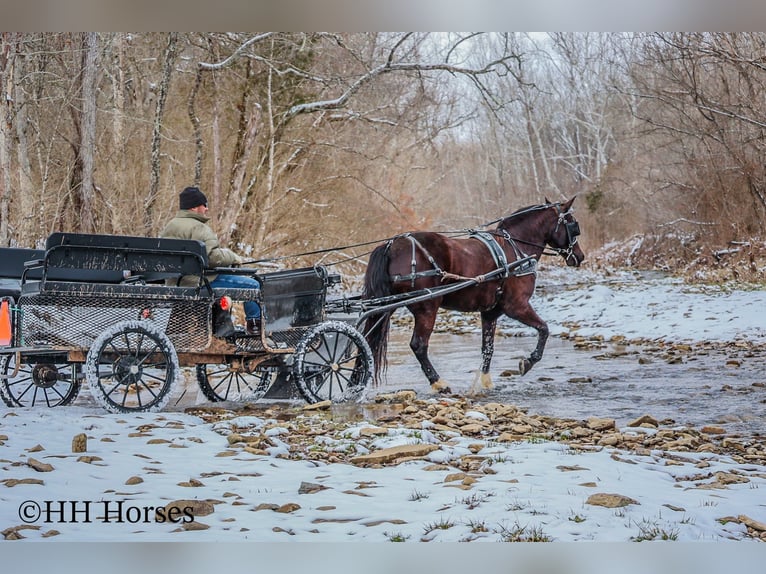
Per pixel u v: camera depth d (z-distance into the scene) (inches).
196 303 392.2
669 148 1379.2
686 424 381.7
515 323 896.3
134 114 1004.6
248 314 410.9
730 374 525.0
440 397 445.4
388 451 298.2
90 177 787.4
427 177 1583.4
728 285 1002.7
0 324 371.2
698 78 1246.3
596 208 1689.2
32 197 776.3
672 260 1373.0
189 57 1053.2
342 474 273.9
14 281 422.6
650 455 308.2
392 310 447.2
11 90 724.7
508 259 491.5
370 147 1275.8
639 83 1390.3
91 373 367.6
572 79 2089.1
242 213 1040.2
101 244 367.9
